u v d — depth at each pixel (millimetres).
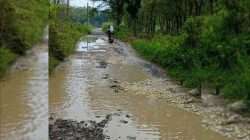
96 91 21875
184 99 20797
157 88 23547
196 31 29484
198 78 23688
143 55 40531
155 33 59344
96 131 14656
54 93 20672
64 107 17984
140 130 15352
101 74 27625
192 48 28609
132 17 68562
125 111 18000
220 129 15914
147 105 19328
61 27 43906
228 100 19984
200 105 19625
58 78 25094
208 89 22344
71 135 13836
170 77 27484
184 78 25250
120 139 14102
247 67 22109
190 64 26641
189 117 17469
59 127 14664
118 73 28500
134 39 58188
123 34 68500
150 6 54438
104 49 45812
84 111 17531
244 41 24828
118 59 36750
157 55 34781
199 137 14867
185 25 30641
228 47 24578
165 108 18906
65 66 30484
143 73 28969
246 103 18375
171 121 16781
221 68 24094
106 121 16203
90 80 25078
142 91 22562
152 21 62875
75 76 26219
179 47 30016
